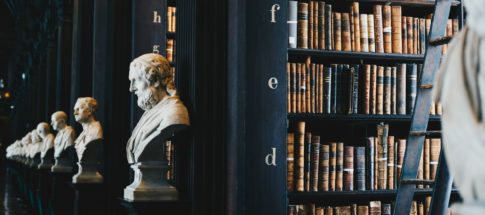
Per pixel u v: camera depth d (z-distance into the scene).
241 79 2.96
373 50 3.77
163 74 3.20
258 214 2.96
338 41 3.69
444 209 2.56
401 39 3.82
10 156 18.42
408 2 3.93
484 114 0.71
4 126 33.66
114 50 4.85
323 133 4.12
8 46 30.44
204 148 3.03
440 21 2.95
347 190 3.63
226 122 3.06
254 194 2.96
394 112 3.75
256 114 2.98
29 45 16.94
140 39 4.22
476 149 0.69
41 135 8.77
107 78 5.04
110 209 4.88
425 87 2.96
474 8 0.70
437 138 3.87
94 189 5.02
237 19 2.97
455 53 0.76
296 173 3.49
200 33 3.06
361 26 3.75
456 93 0.73
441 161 2.56
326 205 3.90
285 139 3.02
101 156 5.09
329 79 3.61
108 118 4.98
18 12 22.17
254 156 2.97
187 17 3.21
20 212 10.42
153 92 3.19
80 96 6.52
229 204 3.00
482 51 0.72
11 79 30.66
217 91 3.06
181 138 3.27
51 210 6.94
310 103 3.58
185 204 3.07
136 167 3.23
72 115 6.77
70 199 6.89
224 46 3.08
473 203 0.69
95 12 5.58
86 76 6.49
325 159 3.57
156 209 3.10
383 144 3.71
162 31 4.27
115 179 4.84
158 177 3.19
